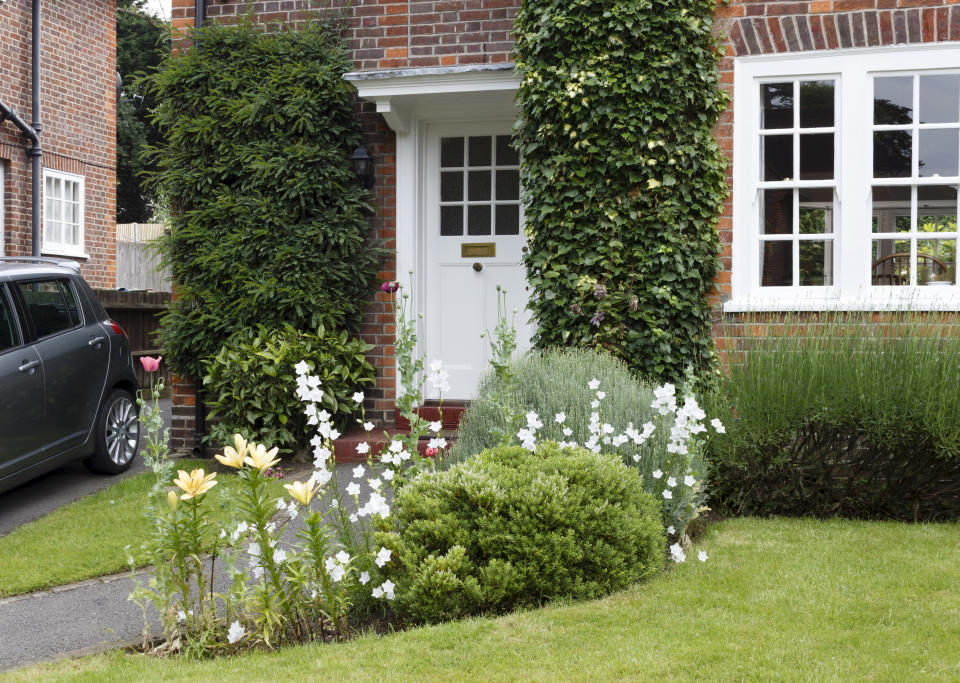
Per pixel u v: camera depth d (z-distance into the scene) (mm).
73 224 15297
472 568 3994
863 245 6711
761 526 5504
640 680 3158
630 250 6746
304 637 3826
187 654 3645
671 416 5367
